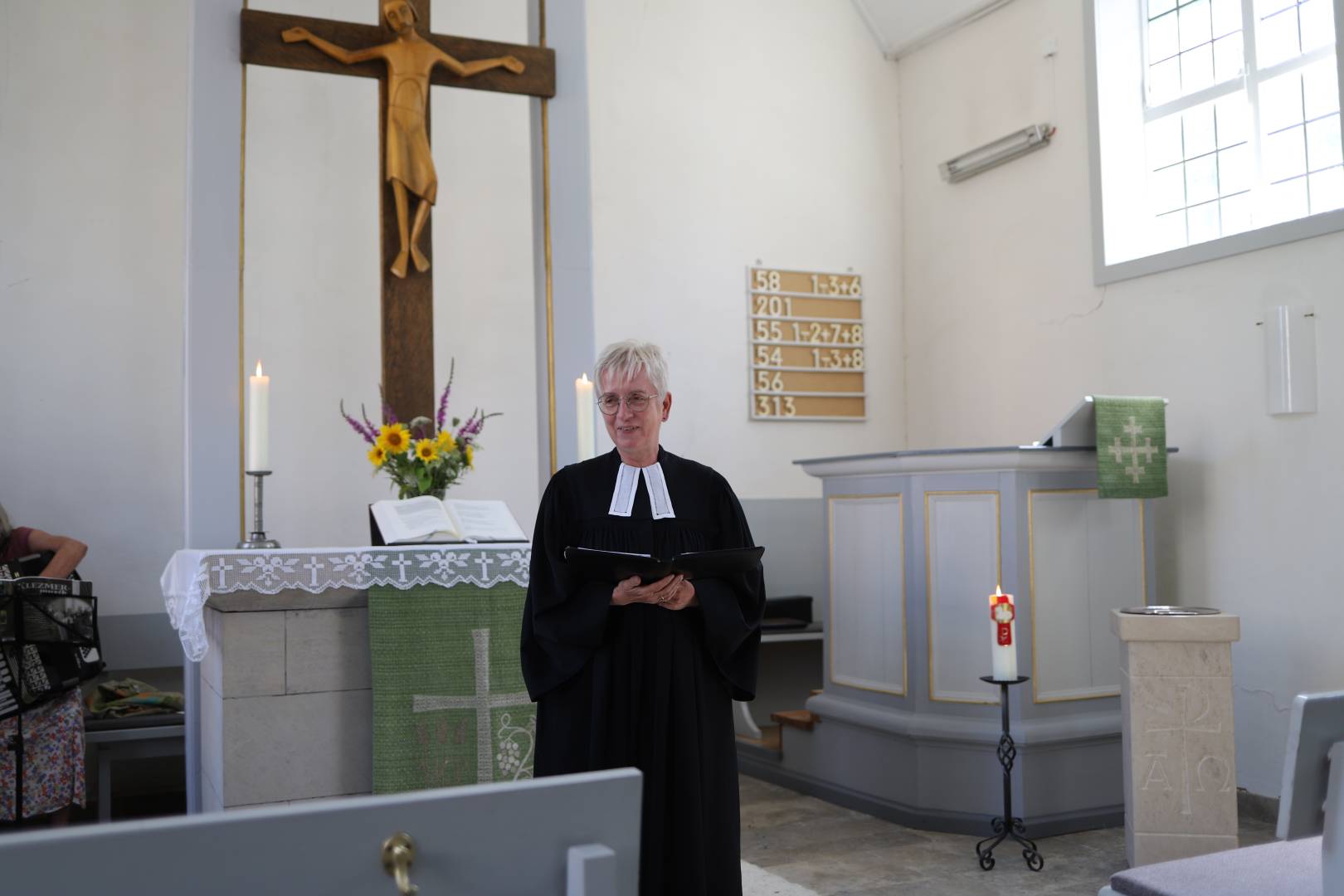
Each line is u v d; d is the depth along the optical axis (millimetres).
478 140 5777
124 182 5039
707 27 6379
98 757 4273
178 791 5016
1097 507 4504
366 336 5469
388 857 991
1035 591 4332
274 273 5316
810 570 6395
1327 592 4355
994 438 6109
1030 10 5871
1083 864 3920
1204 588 4840
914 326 6707
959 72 6359
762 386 6344
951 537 4438
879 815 4578
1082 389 5535
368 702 3432
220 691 3285
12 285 4824
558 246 4574
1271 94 4898
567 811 1092
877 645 4676
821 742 4949
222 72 4105
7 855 842
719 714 2311
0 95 4855
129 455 4980
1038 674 4305
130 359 5008
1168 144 5387
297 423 5312
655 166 6191
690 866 2160
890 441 6691
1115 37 5512
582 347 4570
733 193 6375
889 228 6773
